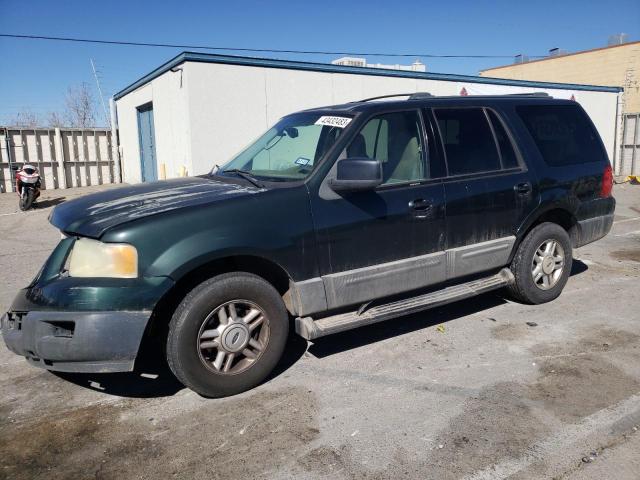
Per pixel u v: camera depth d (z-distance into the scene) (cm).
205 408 361
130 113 1805
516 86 1769
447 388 377
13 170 1844
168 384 398
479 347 446
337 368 414
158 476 290
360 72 1426
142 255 336
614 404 349
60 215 382
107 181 2052
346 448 309
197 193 390
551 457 295
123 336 331
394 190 425
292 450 309
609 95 2073
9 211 1407
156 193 401
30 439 329
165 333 366
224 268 382
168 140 1370
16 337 345
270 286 379
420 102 461
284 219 378
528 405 351
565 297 570
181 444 319
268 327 380
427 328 491
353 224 404
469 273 476
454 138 472
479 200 470
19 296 356
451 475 283
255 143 507
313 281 390
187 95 1194
